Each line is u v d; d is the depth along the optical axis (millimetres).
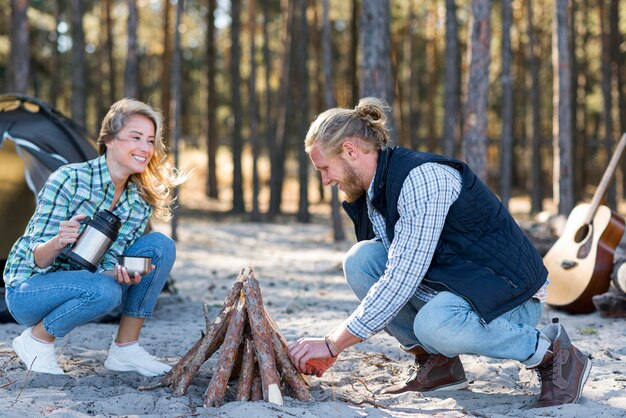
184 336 4762
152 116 3570
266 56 19281
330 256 10812
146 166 3627
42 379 3516
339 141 3105
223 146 29406
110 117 3518
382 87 9539
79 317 3426
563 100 11078
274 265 9453
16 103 6043
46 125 5996
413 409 3209
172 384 3434
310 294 6848
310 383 3547
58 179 3482
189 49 29594
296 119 25797
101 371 3768
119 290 3461
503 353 3123
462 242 3090
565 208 11102
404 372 3879
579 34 21969
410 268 3010
